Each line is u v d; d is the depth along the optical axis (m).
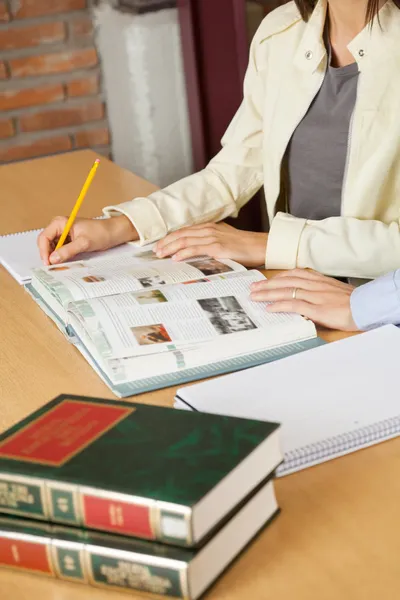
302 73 1.54
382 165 1.46
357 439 0.96
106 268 1.40
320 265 1.41
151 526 0.75
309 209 1.61
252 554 0.83
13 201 1.83
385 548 0.83
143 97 3.14
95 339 1.14
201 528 0.75
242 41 2.72
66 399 0.93
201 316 1.21
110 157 3.32
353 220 1.42
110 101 3.22
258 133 1.71
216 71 2.76
